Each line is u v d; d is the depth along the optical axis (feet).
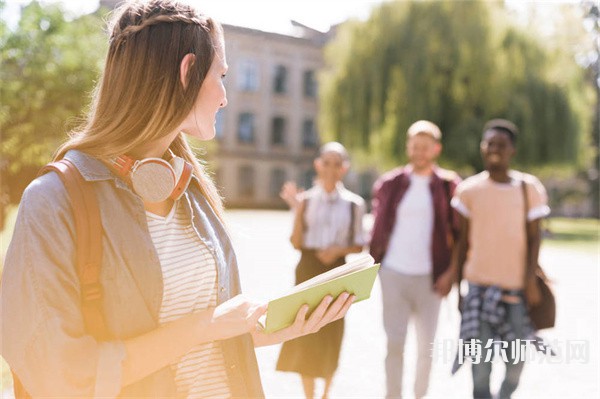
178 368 4.48
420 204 14.96
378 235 15.10
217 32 4.50
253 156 158.40
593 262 50.26
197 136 4.53
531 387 16.78
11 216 45.73
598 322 25.43
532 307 13.69
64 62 37.32
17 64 37.40
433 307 14.82
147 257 4.09
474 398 13.55
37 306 3.67
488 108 76.28
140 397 4.04
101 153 4.15
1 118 36.17
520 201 13.71
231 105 155.33
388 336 14.79
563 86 80.84
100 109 4.27
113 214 4.03
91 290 3.89
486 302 13.42
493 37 77.15
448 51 75.77
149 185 4.17
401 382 14.56
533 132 78.13
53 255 3.76
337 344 14.56
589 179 142.00
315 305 4.50
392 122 76.84
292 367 14.32
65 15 37.50
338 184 15.29
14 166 38.17
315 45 163.43
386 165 79.00
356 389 16.30
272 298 4.32
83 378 3.67
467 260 14.58
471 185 14.25
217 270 4.74
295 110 162.91
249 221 94.17
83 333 3.78
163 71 4.18
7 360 3.74
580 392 16.30
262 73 158.51
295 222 15.03
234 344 4.83
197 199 5.09
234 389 4.79
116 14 4.44
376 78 77.87
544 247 65.21
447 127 76.54
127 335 3.99
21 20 36.22
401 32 77.87
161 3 4.36
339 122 81.46
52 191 3.87
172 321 4.10
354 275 4.57
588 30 88.43
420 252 14.85
